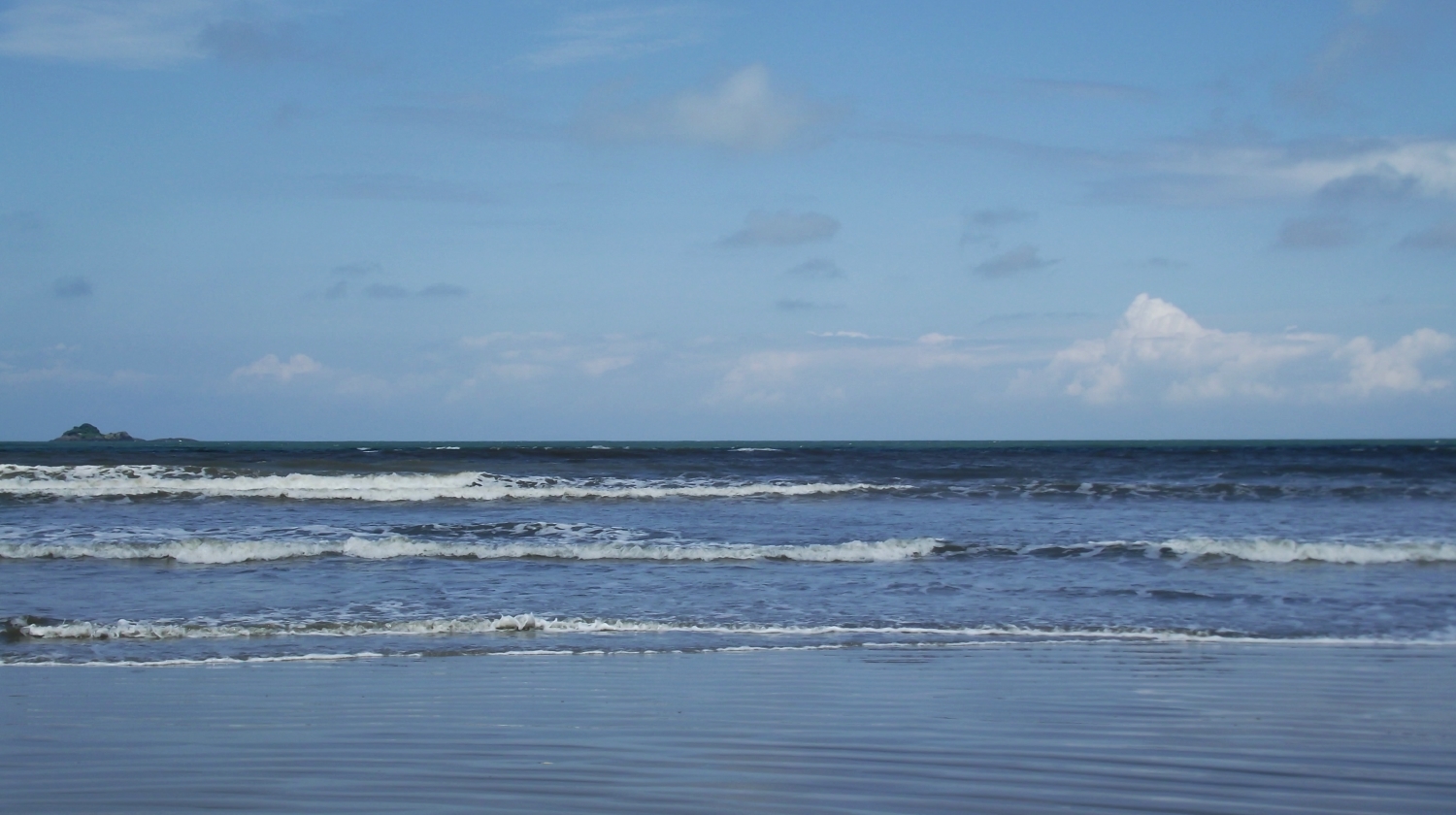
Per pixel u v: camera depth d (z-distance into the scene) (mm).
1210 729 7711
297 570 15938
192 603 13164
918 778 6434
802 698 8758
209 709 8266
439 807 5801
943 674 9742
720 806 5848
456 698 8719
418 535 19500
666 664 10219
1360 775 6547
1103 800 6012
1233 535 20062
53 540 17641
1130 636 11758
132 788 6129
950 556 17594
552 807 5805
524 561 16984
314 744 7199
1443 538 19172
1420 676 9688
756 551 17391
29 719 7910
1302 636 11758
